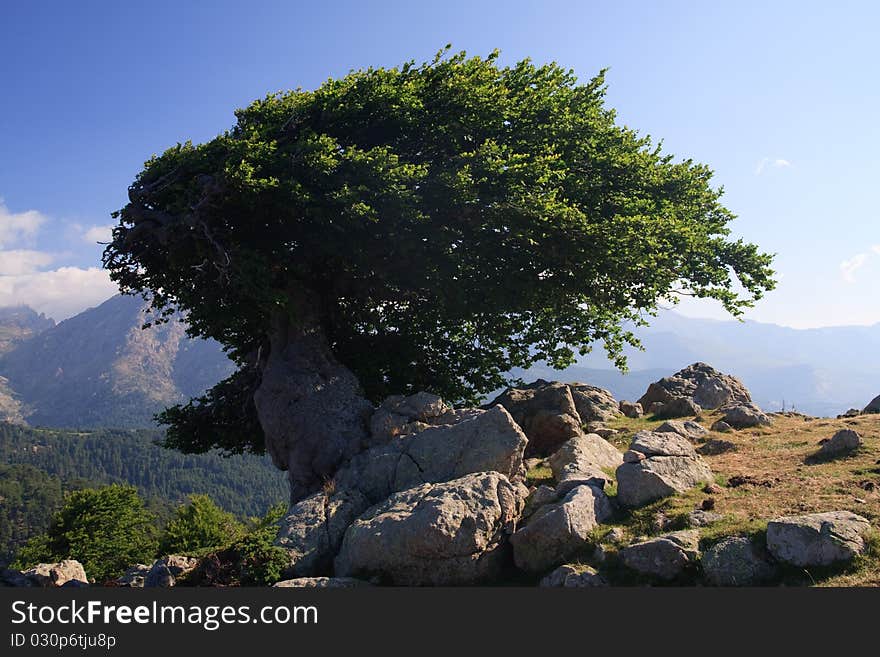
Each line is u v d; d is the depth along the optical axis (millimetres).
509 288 24906
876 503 13625
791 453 19578
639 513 15492
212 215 23703
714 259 27562
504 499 15695
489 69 27188
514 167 22906
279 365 24891
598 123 28734
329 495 18531
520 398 27047
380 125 25562
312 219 23484
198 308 26594
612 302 25922
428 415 22406
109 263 26344
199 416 33719
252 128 23797
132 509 64125
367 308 30547
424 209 23656
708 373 35625
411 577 14500
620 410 31750
